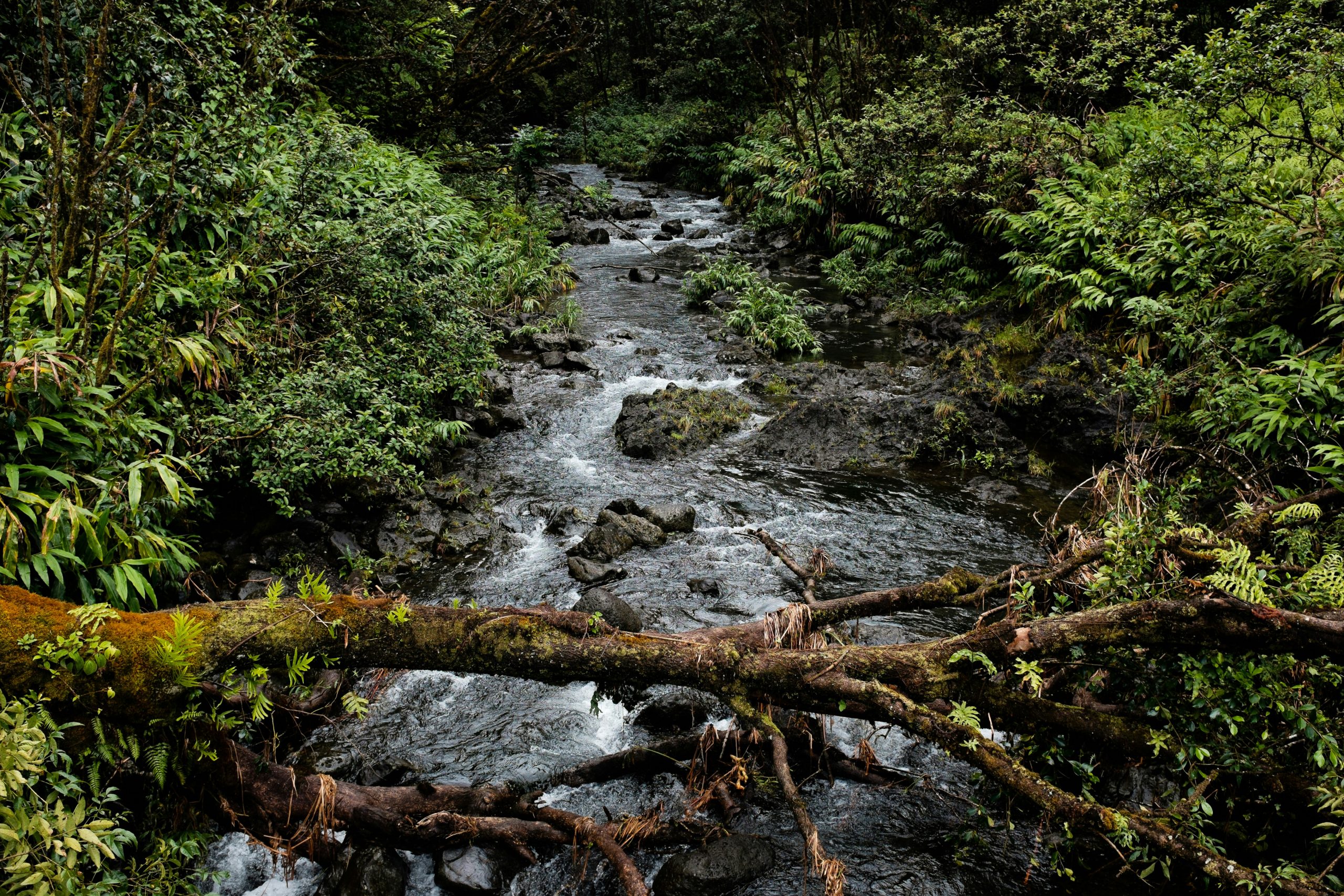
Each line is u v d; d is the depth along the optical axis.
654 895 3.42
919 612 5.44
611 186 23.23
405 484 6.64
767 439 8.24
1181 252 8.12
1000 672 4.00
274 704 4.17
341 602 3.59
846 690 3.50
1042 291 9.96
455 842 3.58
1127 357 7.50
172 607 4.92
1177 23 13.31
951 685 3.56
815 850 3.18
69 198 4.26
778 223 17.47
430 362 7.59
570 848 3.67
